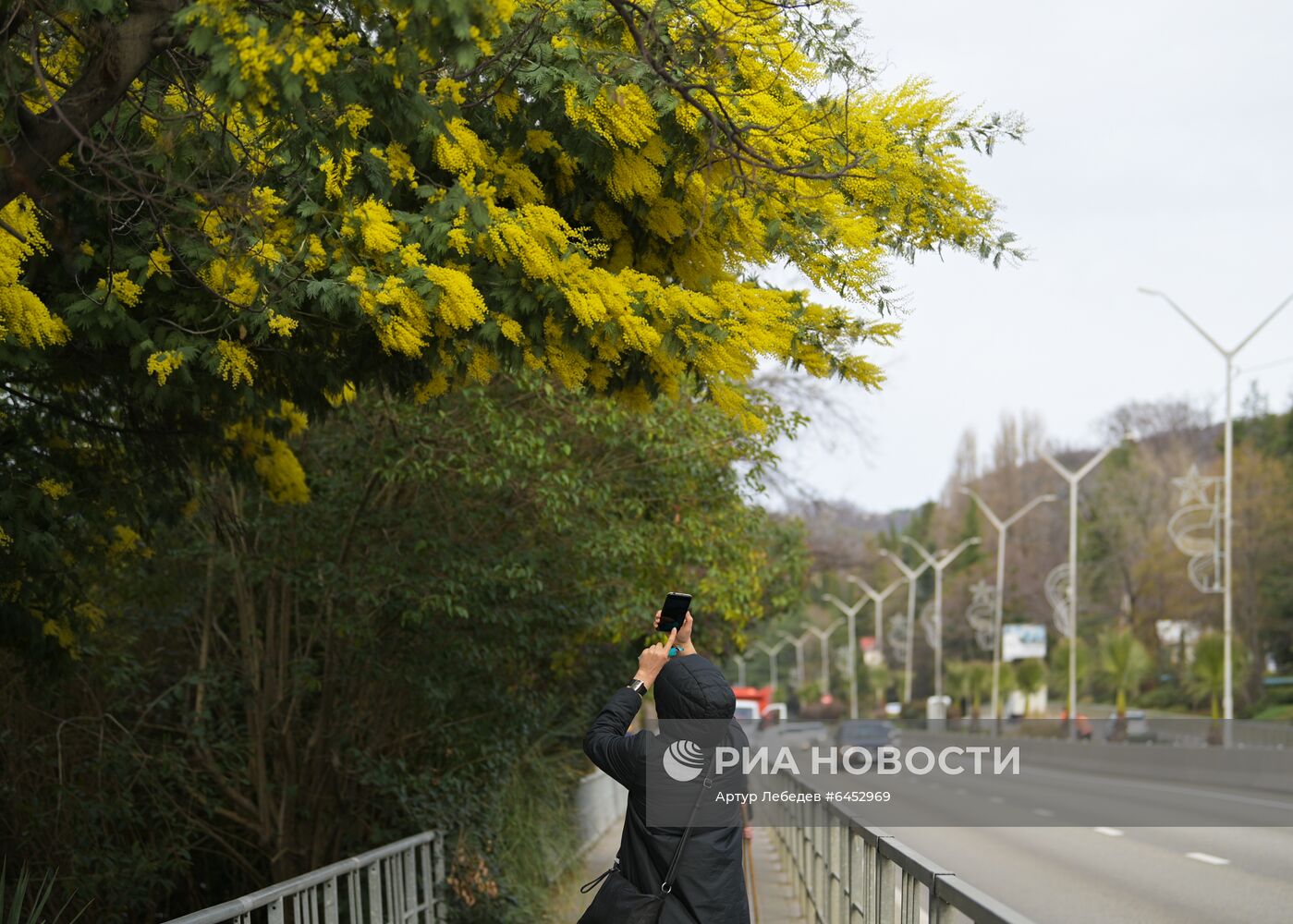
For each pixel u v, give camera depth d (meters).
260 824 16.48
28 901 13.41
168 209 8.40
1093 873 22.62
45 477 10.53
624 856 7.13
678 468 18.38
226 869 17.97
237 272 8.44
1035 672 124.00
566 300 8.53
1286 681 124.62
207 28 6.60
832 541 48.88
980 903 5.95
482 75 8.76
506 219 8.48
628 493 18.97
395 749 17.66
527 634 16.56
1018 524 165.62
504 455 14.91
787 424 19.05
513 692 17.92
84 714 15.19
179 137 8.27
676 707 7.14
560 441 16.80
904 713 126.50
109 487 11.32
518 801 20.42
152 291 8.78
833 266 9.57
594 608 17.48
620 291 8.50
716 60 8.84
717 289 9.23
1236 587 122.38
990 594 145.62
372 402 14.82
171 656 17.25
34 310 7.95
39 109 7.99
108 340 8.74
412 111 7.68
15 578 10.58
